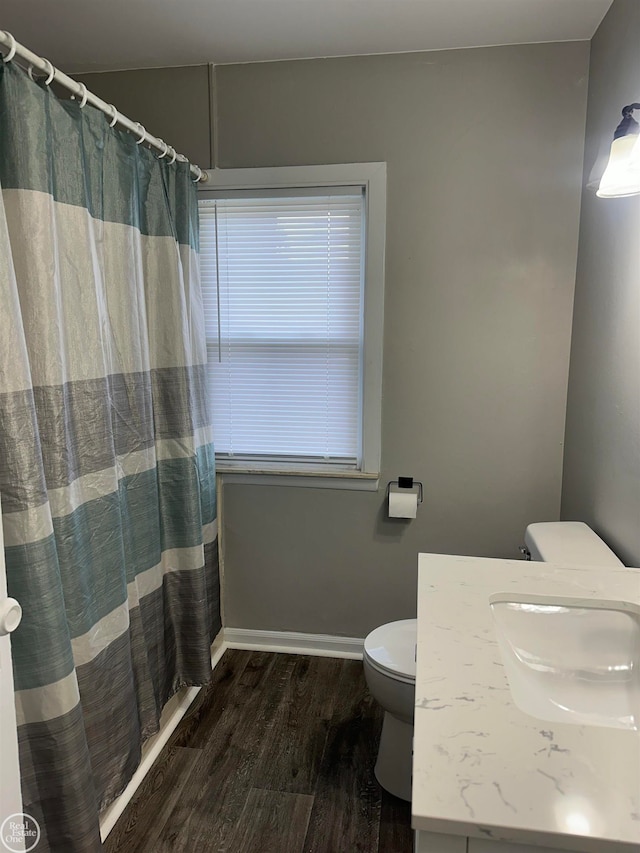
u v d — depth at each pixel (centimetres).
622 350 156
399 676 156
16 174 116
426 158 207
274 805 167
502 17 180
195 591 196
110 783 149
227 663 241
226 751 189
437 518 228
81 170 134
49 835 125
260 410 238
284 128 213
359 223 219
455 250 210
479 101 202
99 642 144
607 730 81
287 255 225
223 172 218
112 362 157
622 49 161
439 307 214
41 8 174
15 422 109
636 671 114
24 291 118
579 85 195
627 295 153
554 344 209
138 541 172
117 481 150
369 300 216
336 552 239
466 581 130
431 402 220
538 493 220
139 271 166
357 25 185
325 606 244
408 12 177
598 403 175
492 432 219
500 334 212
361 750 190
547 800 69
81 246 135
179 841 155
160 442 187
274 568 245
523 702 102
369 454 227
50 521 117
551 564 141
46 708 118
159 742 190
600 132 179
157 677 184
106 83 221
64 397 127
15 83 114
